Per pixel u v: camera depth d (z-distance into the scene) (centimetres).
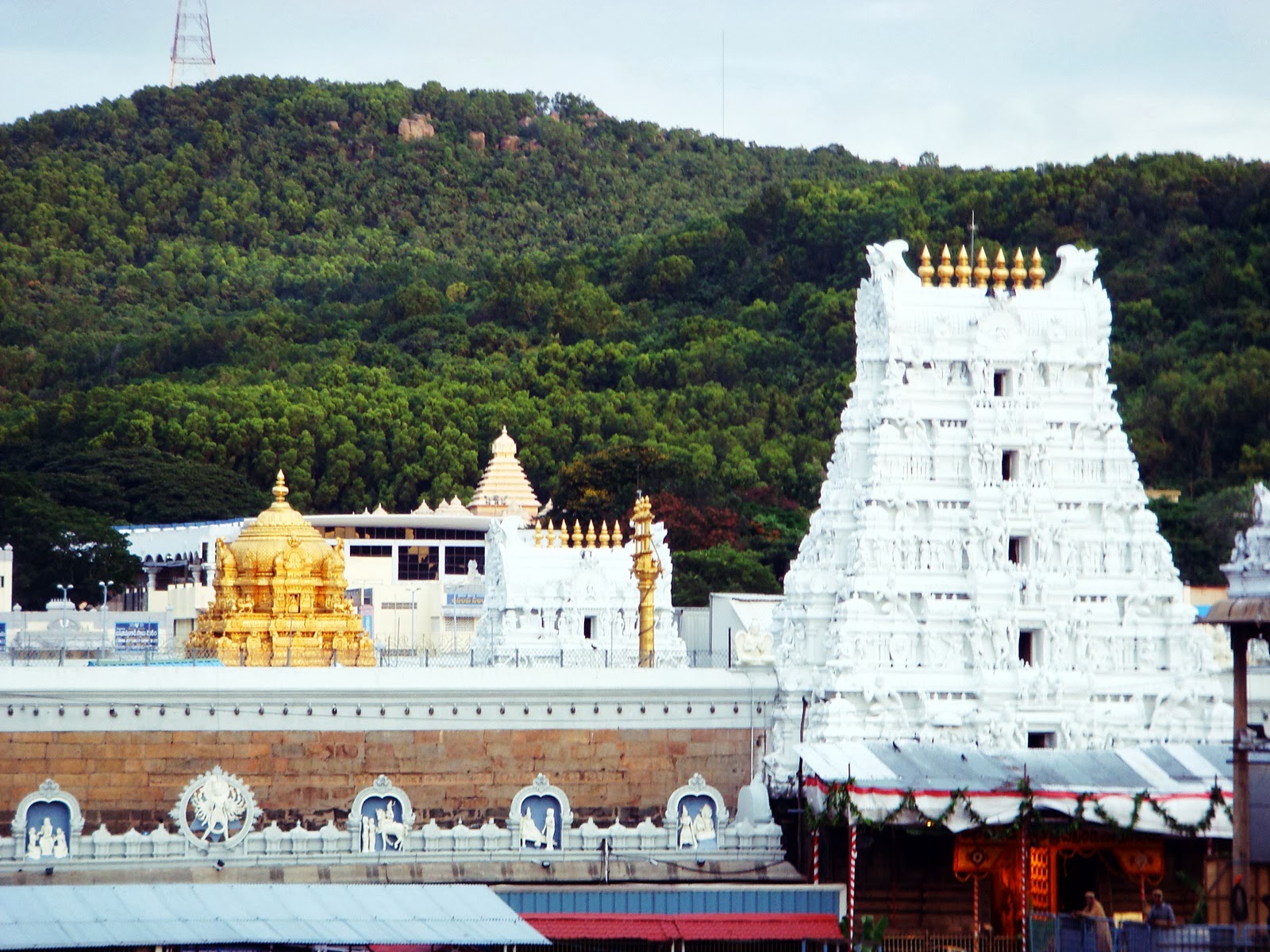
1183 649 10075
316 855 9331
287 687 9512
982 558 9956
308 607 11994
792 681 9962
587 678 9850
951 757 9306
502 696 9744
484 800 9694
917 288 10188
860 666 9806
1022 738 9769
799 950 9031
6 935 7494
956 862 9456
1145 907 9256
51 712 9288
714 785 9938
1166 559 10181
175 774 9400
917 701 9838
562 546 14438
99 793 9319
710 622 13500
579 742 9819
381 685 9619
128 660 11169
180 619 16775
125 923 7744
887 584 9875
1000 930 9575
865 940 8944
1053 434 10175
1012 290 10956
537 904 8938
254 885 8406
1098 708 9912
